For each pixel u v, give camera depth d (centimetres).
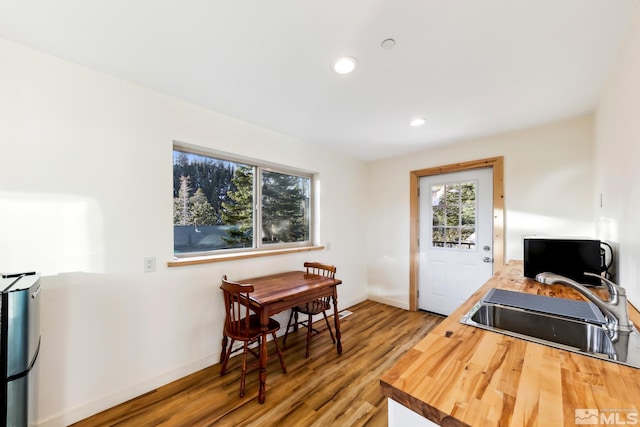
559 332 112
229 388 191
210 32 134
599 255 170
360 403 177
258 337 198
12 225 143
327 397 183
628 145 138
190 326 208
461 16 122
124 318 177
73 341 159
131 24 128
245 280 243
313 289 222
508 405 58
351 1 113
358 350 248
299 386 194
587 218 234
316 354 240
